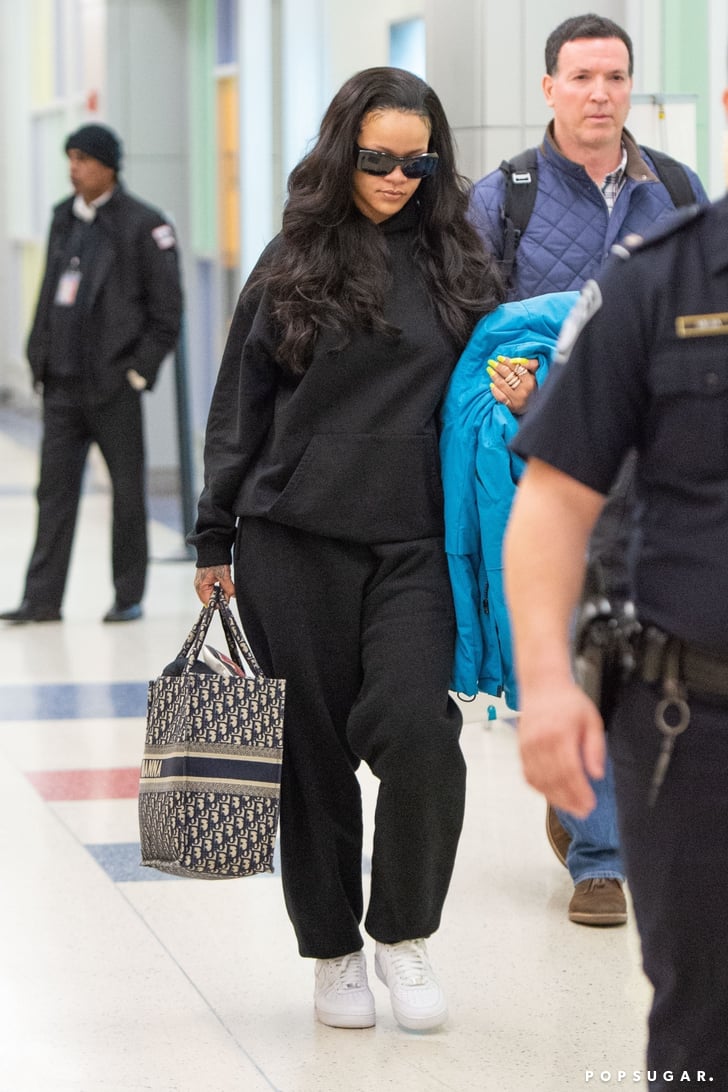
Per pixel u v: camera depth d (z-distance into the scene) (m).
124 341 12.37
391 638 5.13
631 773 3.27
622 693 3.28
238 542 5.35
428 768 5.07
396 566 5.18
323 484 5.12
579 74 6.40
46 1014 5.63
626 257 3.21
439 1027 5.49
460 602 5.16
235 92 17.75
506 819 7.82
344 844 5.43
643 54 9.77
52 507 12.70
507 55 9.72
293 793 5.36
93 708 10.08
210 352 19.42
